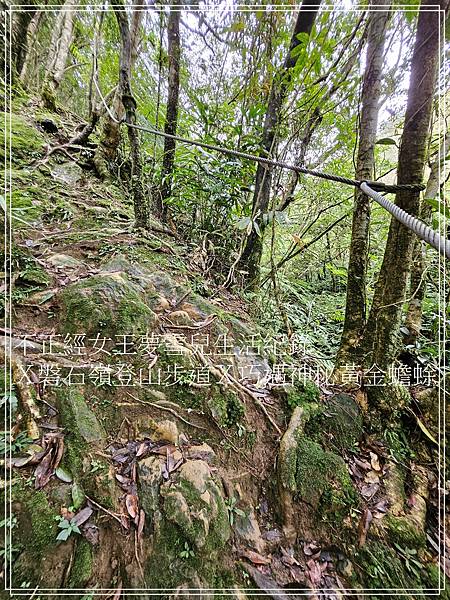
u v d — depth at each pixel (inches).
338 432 57.6
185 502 39.1
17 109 139.8
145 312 60.9
